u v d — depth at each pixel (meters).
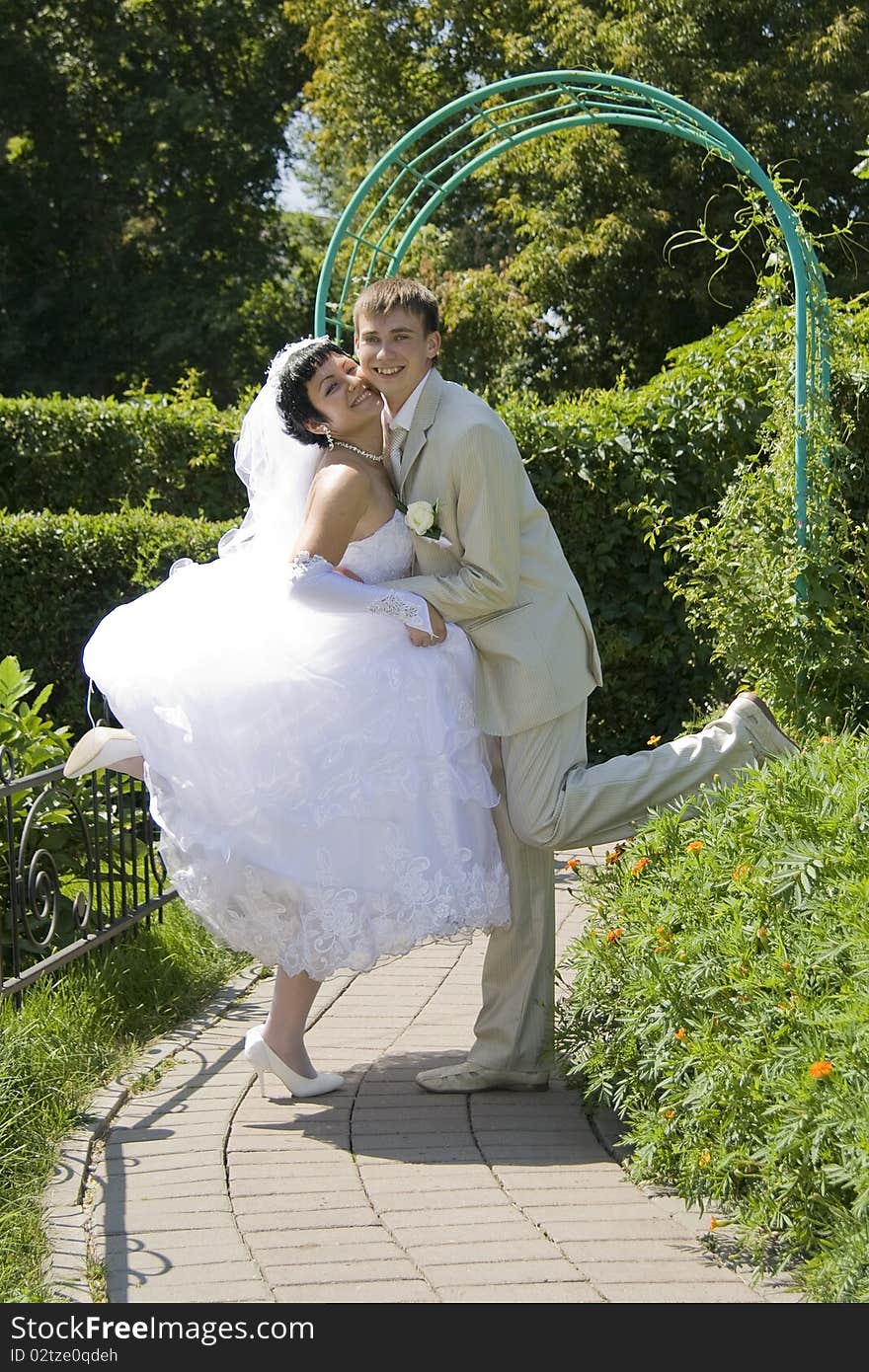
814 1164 2.67
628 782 3.79
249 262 25.97
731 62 18.33
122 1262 2.93
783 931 3.04
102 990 4.52
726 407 8.39
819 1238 2.76
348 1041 4.41
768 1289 2.75
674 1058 3.13
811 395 6.90
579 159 18.27
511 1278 2.81
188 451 10.46
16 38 24.59
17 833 5.03
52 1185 3.33
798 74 18.12
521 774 3.85
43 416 10.43
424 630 3.69
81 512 10.59
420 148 20.97
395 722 3.65
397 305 3.69
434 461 3.71
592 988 3.59
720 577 6.85
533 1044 3.94
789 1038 2.84
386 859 3.63
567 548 8.68
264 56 26.36
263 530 3.95
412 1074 4.11
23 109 24.75
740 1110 2.88
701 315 18.77
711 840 3.37
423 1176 3.37
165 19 25.84
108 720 8.02
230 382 25.34
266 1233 3.06
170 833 3.69
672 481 8.48
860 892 2.82
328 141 22.52
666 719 8.84
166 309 24.78
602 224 17.98
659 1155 3.19
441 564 3.84
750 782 3.42
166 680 3.66
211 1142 3.61
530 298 19.39
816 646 6.62
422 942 3.78
